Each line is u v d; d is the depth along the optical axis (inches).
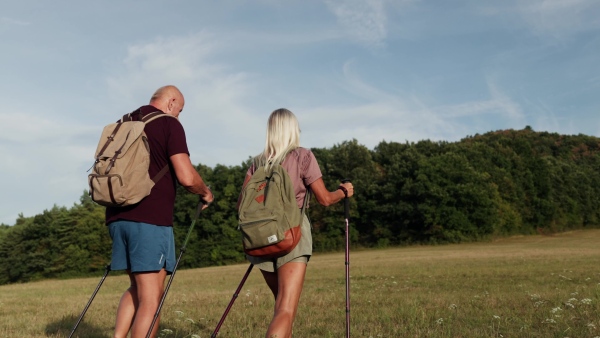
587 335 220.1
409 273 747.4
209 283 789.2
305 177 166.9
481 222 2748.5
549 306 310.5
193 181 167.6
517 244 2338.8
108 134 164.2
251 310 334.3
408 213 2755.9
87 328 280.2
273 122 171.9
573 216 3348.9
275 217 153.9
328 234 2829.7
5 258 2800.2
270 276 168.1
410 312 296.5
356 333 244.4
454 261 1044.5
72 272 2694.4
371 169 3051.2
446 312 301.0
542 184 3257.9
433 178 2748.5
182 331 259.1
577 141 5019.7
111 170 156.6
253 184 164.7
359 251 2667.3
